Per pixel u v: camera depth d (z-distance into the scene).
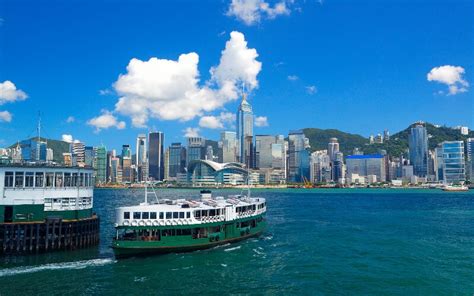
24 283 54.88
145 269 63.03
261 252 77.44
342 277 60.25
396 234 102.44
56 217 71.31
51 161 81.81
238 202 92.69
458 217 149.88
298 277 60.19
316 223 128.50
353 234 102.38
